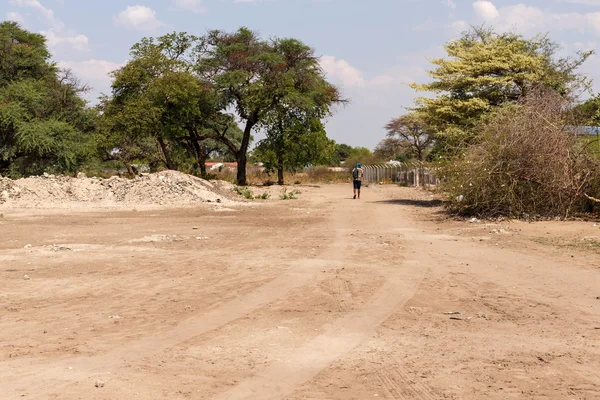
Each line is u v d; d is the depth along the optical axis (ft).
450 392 18.06
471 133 83.66
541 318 27.12
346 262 42.42
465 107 88.17
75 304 30.96
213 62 176.65
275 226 68.33
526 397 17.58
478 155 71.31
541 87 81.00
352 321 26.91
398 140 301.22
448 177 78.43
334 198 119.65
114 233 62.08
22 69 185.06
